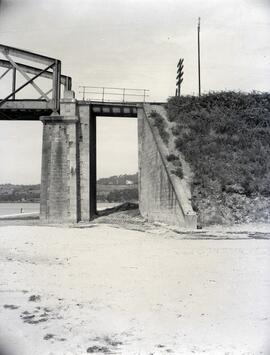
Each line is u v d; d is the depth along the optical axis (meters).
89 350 7.57
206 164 27.67
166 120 33.91
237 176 26.59
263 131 31.88
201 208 24.58
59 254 17.72
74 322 9.01
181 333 8.30
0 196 136.38
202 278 12.80
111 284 12.20
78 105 36.72
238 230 22.45
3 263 15.34
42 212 34.22
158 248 18.70
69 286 12.00
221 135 31.23
